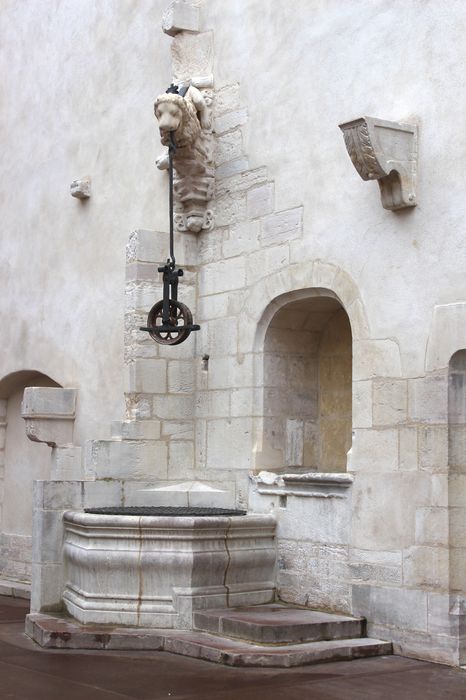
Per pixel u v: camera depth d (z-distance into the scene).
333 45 8.69
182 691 6.49
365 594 7.86
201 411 9.82
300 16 9.05
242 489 9.23
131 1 11.36
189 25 10.17
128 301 9.88
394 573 7.65
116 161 11.31
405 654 7.49
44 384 12.81
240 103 9.62
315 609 8.32
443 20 7.71
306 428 9.45
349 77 8.50
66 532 9.05
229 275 9.61
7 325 13.09
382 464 7.84
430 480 7.45
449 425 7.38
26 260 12.81
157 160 10.31
